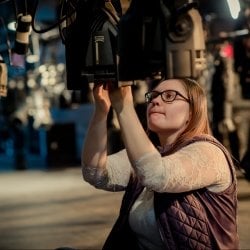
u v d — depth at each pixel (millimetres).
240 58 6617
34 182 9531
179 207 2266
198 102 2367
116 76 2062
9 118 10820
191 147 2260
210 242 2258
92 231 5750
